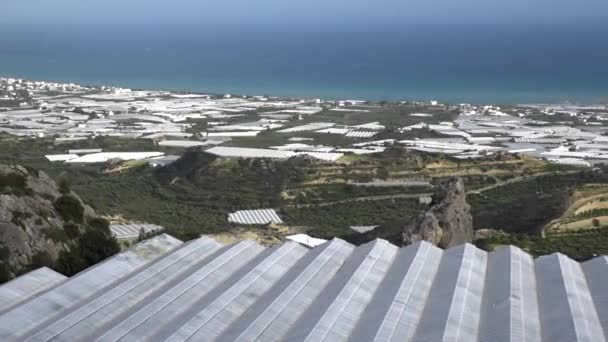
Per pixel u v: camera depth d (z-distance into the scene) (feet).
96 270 148.66
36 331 116.98
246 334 117.60
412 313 126.41
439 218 246.68
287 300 133.59
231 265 156.15
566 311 124.67
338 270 153.17
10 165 189.47
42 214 174.29
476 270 151.02
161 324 122.52
